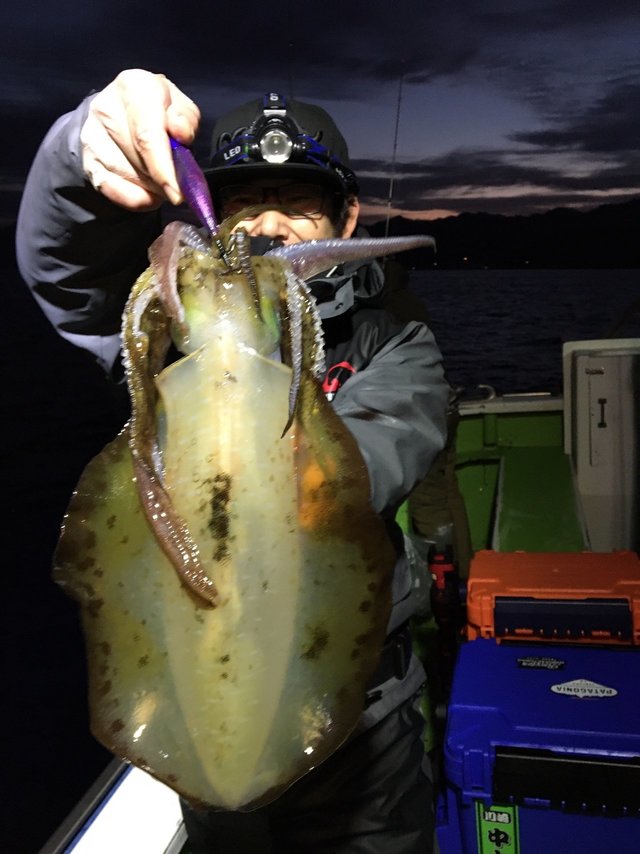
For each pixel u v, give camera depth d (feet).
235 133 6.35
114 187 3.87
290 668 3.32
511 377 101.30
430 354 5.36
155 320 3.09
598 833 6.51
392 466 4.42
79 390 97.04
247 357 3.13
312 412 3.17
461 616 10.15
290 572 3.23
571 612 7.86
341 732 3.35
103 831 6.69
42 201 4.54
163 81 3.75
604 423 14.38
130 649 3.27
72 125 4.11
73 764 22.85
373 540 3.26
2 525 46.21
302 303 3.16
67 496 52.08
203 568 3.11
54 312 5.13
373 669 3.36
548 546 10.98
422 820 6.07
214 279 3.16
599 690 7.10
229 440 3.11
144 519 3.19
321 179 5.99
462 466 16.11
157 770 3.29
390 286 8.34
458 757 6.68
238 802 3.36
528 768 6.54
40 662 29.32
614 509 14.49
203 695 3.26
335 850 5.82
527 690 7.17
